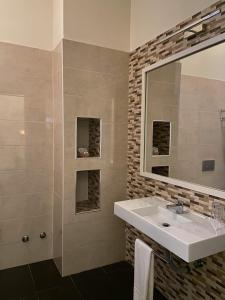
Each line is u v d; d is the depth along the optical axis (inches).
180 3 67.9
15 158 87.4
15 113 86.4
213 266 58.7
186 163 69.6
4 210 87.0
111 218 93.7
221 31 56.3
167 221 65.9
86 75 84.4
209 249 50.2
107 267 92.5
